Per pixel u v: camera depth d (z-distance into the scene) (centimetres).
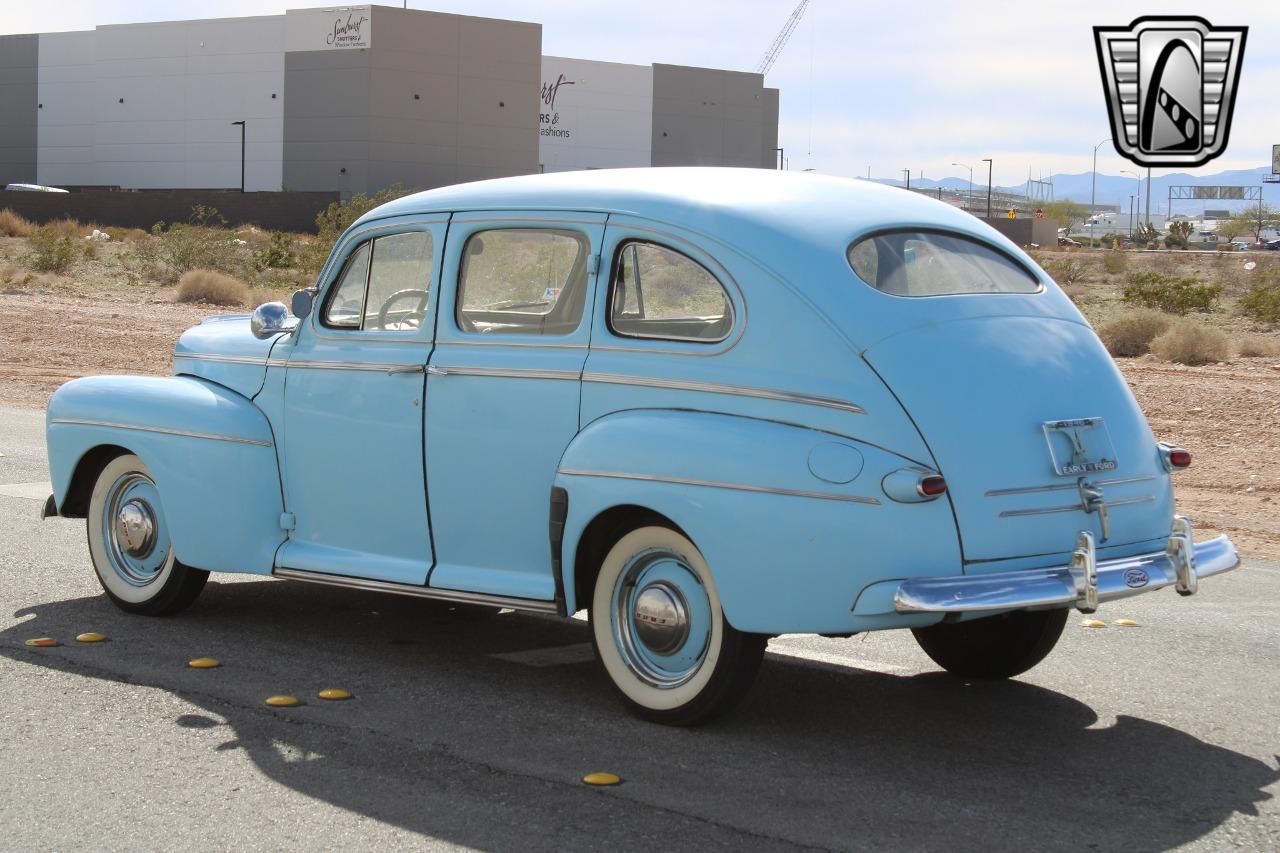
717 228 509
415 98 9662
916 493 450
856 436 465
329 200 8325
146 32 10325
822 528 460
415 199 602
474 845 404
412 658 614
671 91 11875
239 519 629
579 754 484
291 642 638
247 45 9944
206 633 652
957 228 539
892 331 479
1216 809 443
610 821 423
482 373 555
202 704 541
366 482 595
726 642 491
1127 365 2103
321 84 9688
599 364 525
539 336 547
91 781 456
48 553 822
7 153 10956
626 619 525
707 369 498
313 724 517
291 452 624
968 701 563
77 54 10638
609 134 11669
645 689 519
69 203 7944
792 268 491
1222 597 775
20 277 3428
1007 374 486
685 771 468
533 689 566
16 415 1524
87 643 630
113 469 682
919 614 452
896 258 508
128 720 520
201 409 641
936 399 468
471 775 463
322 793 446
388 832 414
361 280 611
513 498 548
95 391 678
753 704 551
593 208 541
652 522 506
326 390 609
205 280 3081
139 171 10450
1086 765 484
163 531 675
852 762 481
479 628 673
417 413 575
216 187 10150
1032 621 572
